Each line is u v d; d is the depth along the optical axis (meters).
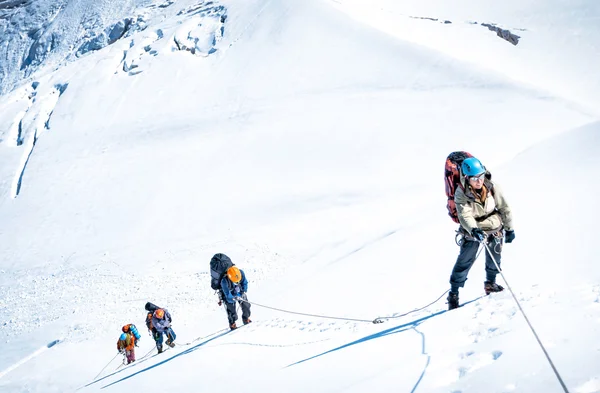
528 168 17.61
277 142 69.81
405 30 107.38
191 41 109.31
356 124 70.38
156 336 15.56
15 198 73.62
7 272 51.38
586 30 114.25
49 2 186.88
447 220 15.53
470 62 81.69
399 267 12.19
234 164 67.12
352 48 91.88
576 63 104.94
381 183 54.56
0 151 88.81
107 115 92.00
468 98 72.12
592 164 14.49
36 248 57.34
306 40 96.81
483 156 57.81
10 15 184.38
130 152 78.44
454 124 66.00
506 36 114.88
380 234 23.86
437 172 55.66
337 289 12.43
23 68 163.88
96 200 67.00
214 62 100.75
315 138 68.62
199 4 125.25
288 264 36.22
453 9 129.88
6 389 22.78
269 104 82.81
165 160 73.12
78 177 74.50
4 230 63.97
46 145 86.44
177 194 63.25
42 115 97.44
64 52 162.50
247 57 98.12
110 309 34.16
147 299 34.62
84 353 26.23
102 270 45.28
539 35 115.81
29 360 27.56
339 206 49.97
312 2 106.62
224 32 108.88
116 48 115.31
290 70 90.81
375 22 106.25
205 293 33.16
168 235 53.19
